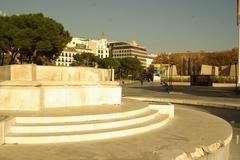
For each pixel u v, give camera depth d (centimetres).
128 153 631
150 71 10094
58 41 4416
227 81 5797
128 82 7381
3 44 4194
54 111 848
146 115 952
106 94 1053
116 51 15550
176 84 5853
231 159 797
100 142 713
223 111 1700
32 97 855
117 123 817
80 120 796
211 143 734
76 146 672
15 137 678
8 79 980
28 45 4175
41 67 997
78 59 8219
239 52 3884
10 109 858
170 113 1127
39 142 685
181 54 11650
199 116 1229
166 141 744
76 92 966
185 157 625
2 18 4325
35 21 4259
